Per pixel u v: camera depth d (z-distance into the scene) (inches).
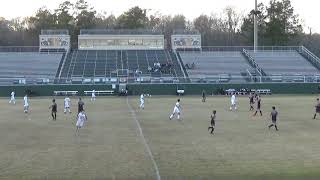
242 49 4084.6
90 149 1183.6
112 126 1603.1
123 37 4005.9
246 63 3698.3
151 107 2284.7
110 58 3747.5
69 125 1636.3
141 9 5679.1
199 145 1237.7
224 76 3385.8
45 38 3976.4
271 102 2536.9
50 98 2935.5
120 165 1000.9
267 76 3358.8
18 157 1089.4
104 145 1240.2
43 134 1433.3
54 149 1186.6
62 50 3966.5
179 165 1000.2
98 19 6535.4
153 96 3085.6
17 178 892.6
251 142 1284.4
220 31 6845.5
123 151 1155.9
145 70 3528.5
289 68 3597.4
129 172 939.3
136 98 2906.0
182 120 1769.2
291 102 2534.5
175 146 1223.5
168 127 1581.0
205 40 6496.1
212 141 1300.4
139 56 3806.6
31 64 3587.6
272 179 873.5
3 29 6766.7
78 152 1146.0
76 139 1338.6
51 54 3801.7
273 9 5118.1
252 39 5300.2
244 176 898.7
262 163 1019.3
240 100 2696.9
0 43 6156.5
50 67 3543.3
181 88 3213.6
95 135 1409.9
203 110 2130.9
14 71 3432.6
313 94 3164.4
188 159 1059.9
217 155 1106.7
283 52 3934.5
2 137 1378.0
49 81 3245.6
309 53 3863.2
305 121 1738.4
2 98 2965.1
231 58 3796.8
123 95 3139.8
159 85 3211.1
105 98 2913.4
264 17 5162.4
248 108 2222.0
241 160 1050.1
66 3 5605.3
